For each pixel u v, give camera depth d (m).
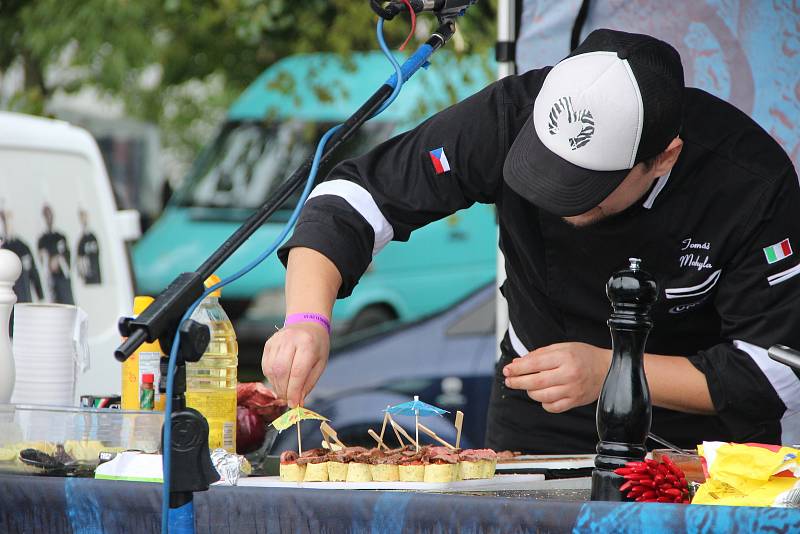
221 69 21.78
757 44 6.95
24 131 9.36
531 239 5.51
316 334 4.50
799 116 6.91
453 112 5.47
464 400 12.45
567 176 4.47
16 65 20.73
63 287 9.27
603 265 5.38
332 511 3.56
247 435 4.96
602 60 4.56
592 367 4.59
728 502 3.55
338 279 4.95
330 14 17.30
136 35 19.89
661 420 5.71
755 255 5.08
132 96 24.16
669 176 5.05
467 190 5.42
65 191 9.62
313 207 5.20
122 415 4.29
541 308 5.77
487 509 3.39
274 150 15.80
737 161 5.13
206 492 3.71
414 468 4.24
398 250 13.70
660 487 3.69
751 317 5.04
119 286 9.90
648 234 5.18
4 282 4.89
